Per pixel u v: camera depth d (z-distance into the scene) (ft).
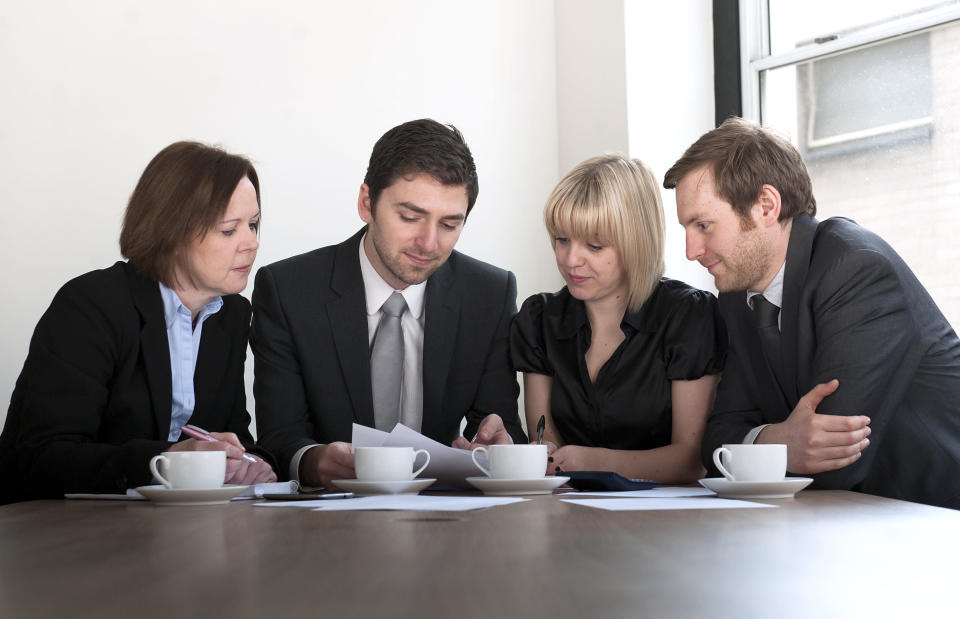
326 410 6.95
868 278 5.47
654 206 6.96
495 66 11.27
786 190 6.07
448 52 11.00
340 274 7.12
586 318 7.21
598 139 10.96
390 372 7.12
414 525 2.97
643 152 10.59
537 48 11.55
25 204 8.98
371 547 2.38
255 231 6.60
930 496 5.59
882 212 9.59
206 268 6.29
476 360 7.29
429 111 10.86
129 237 6.23
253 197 6.48
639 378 6.88
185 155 6.32
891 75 9.48
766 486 4.13
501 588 1.69
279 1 10.11
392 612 1.45
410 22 10.78
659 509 3.56
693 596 1.61
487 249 11.12
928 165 9.18
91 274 6.14
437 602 1.55
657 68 10.71
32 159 9.02
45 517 3.66
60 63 9.16
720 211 6.13
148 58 9.51
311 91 10.23
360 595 1.63
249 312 7.02
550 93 11.60
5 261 8.88
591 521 3.07
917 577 1.86
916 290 5.75
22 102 9.01
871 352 5.31
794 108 10.37
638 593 1.63
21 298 8.91
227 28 9.86
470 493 5.03
